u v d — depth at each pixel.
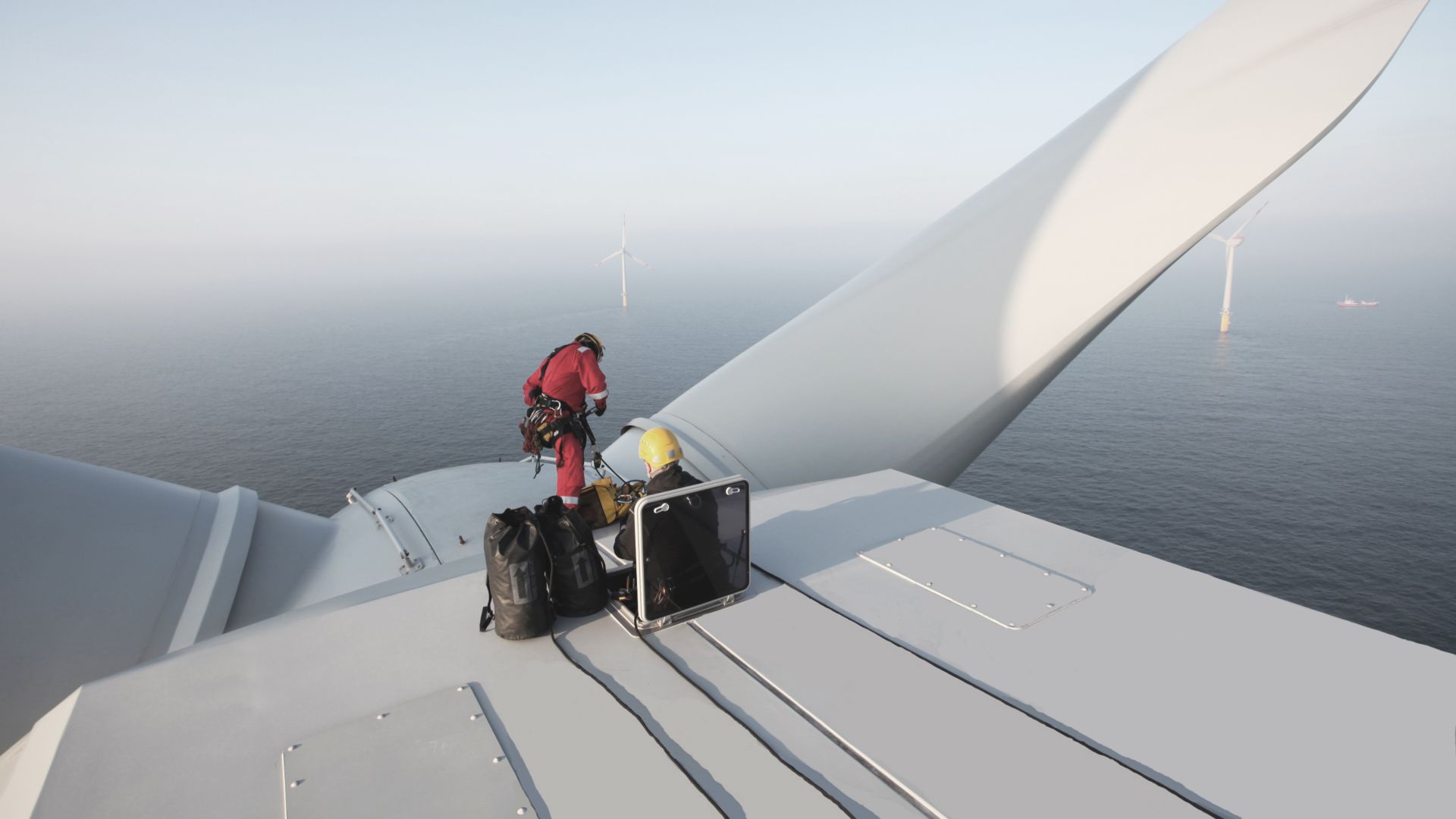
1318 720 3.29
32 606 8.05
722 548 4.49
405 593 4.89
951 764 3.07
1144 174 9.59
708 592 4.47
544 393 6.64
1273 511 172.62
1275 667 3.71
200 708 3.66
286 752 3.29
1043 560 5.08
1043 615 4.33
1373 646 3.88
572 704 3.61
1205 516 171.25
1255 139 8.86
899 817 2.80
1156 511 175.62
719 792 2.96
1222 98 9.41
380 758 3.22
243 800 3.02
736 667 3.90
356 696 3.73
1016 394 10.38
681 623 4.41
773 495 6.69
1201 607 4.37
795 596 4.68
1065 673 3.72
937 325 10.55
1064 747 3.16
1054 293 9.83
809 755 3.17
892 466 10.48
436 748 3.29
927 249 11.47
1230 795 2.87
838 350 11.19
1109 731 3.26
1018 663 3.83
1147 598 4.48
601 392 6.42
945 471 11.15
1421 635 116.75
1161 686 3.58
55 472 8.91
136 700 3.72
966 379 10.26
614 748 3.25
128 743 3.39
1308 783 2.92
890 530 5.73
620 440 12.30
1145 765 3.04
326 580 10.84
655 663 3.97
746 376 11.89
